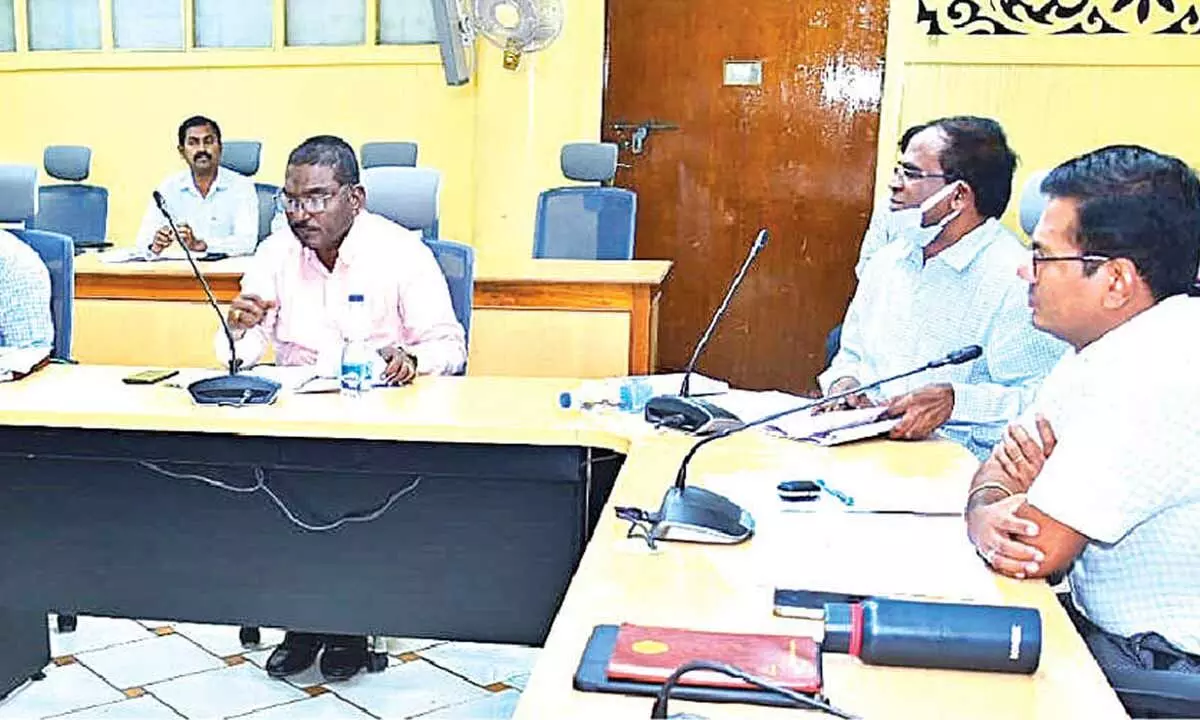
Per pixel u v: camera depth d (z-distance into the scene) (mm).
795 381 4941
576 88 4789
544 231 3984
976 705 888
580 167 3992
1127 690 1077
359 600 1977
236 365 2129
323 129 5254
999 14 4152
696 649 945
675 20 4754
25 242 2570
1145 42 4074
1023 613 966
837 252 4816
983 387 1911
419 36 5129
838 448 1759
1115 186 1217
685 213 4902
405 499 1927
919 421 1817
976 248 2109
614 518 1368
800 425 1835
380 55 5129
